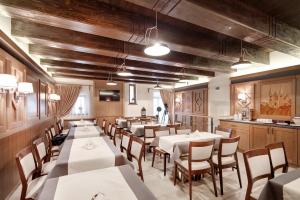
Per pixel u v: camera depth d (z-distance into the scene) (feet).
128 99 27.61
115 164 7.01
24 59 10.18
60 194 3.78
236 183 9.19
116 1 6.91
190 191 7.64
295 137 11.09
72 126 17.24
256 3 6.84
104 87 25.89
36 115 13.19
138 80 22.49
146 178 9.87
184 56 12.89
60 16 6.33
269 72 13.89
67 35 9.00
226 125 16.33
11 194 8.43
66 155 7.11
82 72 18.25
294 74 12.34
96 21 6.91
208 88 21.08
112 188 4.04
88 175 4.75
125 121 21.13
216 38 10.18
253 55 12.43
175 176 9.10
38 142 8.05
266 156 6.40
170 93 29.22
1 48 7.96
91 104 25.20
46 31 8.57
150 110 29.37
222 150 8.36
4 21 7.43
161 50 7.25
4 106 7.83
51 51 11.47
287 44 8.59
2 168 7.65
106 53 10.52
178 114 26.89
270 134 12.55
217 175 10.16
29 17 6.51
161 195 8.09
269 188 4.70
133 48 10.73
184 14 6.08
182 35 9.02
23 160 5.88
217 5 6.03
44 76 15.96
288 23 8.35
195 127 23.00
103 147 8.41
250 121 14.42
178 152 9.26
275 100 13.60
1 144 7.58
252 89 15.40
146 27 7.98
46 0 6.14
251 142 13.89
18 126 9.45
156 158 13.50
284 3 6.82
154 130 12.84
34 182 6.54
